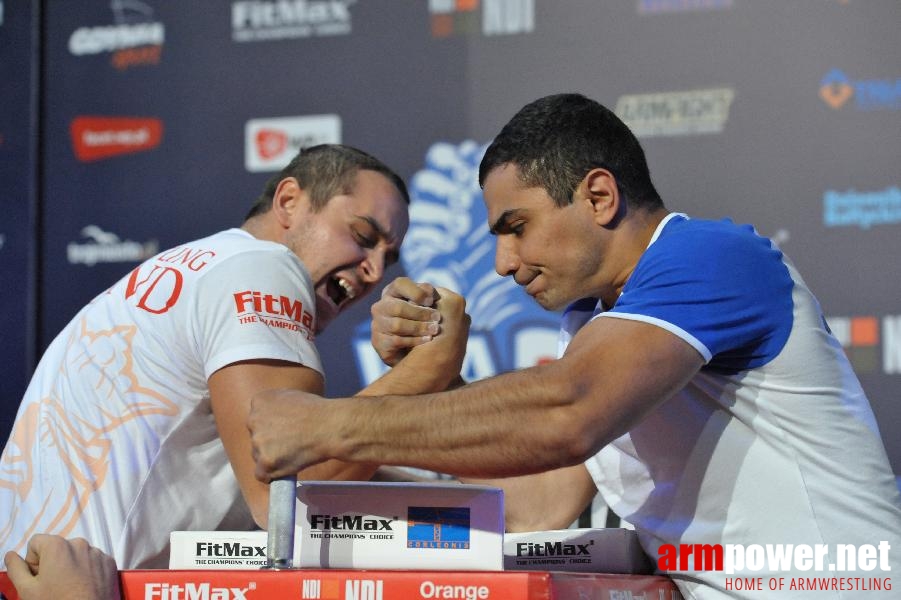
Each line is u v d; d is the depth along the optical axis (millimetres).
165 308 2076
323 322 2559
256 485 1883
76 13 4301
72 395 2105
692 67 3869
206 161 4195
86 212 4242
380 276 2537
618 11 3939
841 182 3742
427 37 4082
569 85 3959
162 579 1491
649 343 1631
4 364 4223
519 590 1384
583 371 1589
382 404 1604
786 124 3793
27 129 4293
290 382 1939
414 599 1399
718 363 1788
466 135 4031
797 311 1785
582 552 1824
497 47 4031
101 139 4258
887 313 3676
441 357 2006
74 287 4230
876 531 1775
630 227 1873
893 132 3729
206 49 4223
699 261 1705
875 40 3760
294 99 4152
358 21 4129
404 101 4082
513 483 2252
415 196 4051
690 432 1832
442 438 1586
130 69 4262
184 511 2082
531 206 1854
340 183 2494
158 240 4195
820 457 1782
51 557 1524
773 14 3832
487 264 3982
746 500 1797
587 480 2232
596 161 1847
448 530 1516
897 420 3639
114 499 2023
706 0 3875
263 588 1441
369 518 1532
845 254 3725
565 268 1873
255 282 2010
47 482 2064
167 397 2064
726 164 3824
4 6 4355
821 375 1790
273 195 2533
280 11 4176
